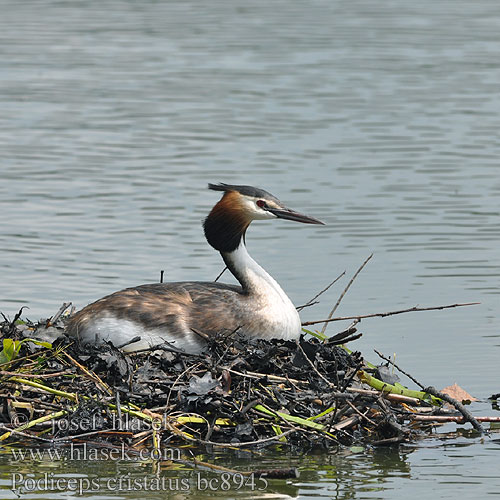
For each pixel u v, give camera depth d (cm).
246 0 4825
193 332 1208
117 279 1650
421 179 2250
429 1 4794
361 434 1139
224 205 1267
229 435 1096
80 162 2383
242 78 3291
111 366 1126
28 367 1142
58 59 3597
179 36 3994
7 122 2775
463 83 3206
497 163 2378
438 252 1808
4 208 2042
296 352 1158
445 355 1374
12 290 1597
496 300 1586
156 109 2911
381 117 2808
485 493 988
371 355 1374
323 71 3375
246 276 1252
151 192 2153
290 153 2448
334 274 1698
